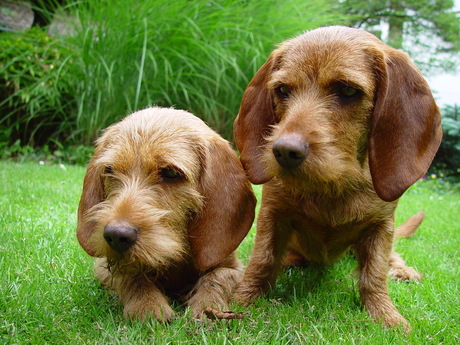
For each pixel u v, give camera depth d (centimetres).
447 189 168
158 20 140
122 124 54
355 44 52
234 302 52
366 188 54
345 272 65
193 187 52
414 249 76
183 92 149
